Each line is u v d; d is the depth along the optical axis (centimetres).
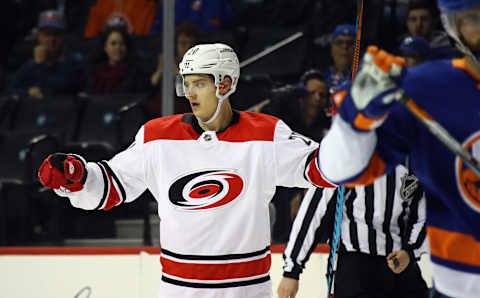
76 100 2072
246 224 891
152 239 1720
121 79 2072
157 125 923
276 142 897
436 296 643
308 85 1756
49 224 1770
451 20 600
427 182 627
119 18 2256
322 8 2122
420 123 619
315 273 1504
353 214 1162
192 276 888
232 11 2236
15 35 2308
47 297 1590
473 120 607
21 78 2159
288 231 1642
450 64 629
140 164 915
